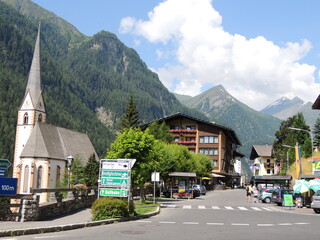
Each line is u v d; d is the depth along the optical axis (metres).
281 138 105.31
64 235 14.14
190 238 13.48
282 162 89.56
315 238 14.21
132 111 71.50
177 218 22.30
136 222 19.61
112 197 21.47
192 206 34.78
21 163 73.81
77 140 88.12
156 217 23.02
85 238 13.26
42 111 84.62
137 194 47.59
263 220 21.67
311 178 44.34
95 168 74.94
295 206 39.12
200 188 61.50
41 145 74.94
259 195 46.38
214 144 94.75
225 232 15.49
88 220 19.20
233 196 59.22
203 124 96.19
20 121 83.06
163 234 14.54
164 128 79.62
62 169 78.44
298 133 87.12
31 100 83.06
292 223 20.16
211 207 33.88
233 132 98.56
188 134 96.94
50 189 20.91
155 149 37.00
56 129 83.12
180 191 49.91
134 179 34.78
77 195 25.95
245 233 15.27
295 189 33.59
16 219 18.39
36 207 18.81
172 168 55.25
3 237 13.47
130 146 34.59
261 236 14.43
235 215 25.03
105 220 18.66
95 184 73.38
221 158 95.44
